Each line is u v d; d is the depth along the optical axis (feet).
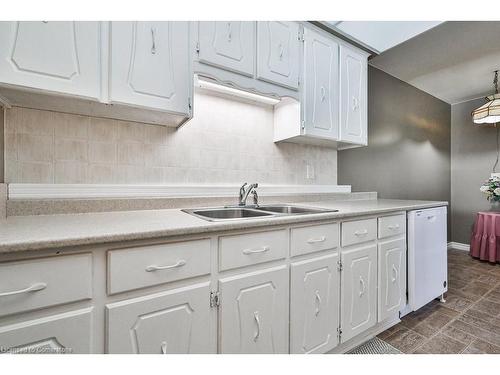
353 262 4.86
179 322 3.02
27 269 2.32
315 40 6.15
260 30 5.21
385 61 8.73
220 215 5.19
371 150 9.06
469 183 12.74
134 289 2.79
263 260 3.71
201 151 5.61
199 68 4.48
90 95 3.56
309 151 7.36
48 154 4.15
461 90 11.44
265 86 5.32
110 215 4.04
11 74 3.08
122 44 3.76
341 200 7.78
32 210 3.85
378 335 5.47
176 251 3.03
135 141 4.87
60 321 2.43
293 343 4.00
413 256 6.03
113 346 2.65
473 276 9.12
